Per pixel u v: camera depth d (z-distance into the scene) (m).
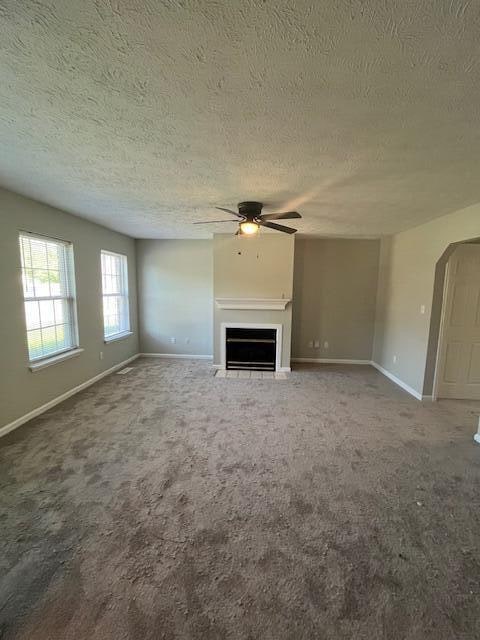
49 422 3.26
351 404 3.87
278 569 1.59
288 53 1.13
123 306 5.75
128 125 1.70
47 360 3.58
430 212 3.54
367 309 5.83
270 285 5.20
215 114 1.57
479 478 2.38
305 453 2.70
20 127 1.73
